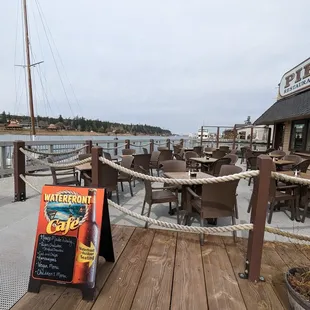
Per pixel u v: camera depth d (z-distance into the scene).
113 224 2.86
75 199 1.69
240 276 1.83
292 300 1.42
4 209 3.34
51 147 6.92
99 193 1.71
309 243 2.47
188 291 1.64
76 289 1.63
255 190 1.78
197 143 14.45
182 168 3.89
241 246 2.33
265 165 1.71
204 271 1.89
